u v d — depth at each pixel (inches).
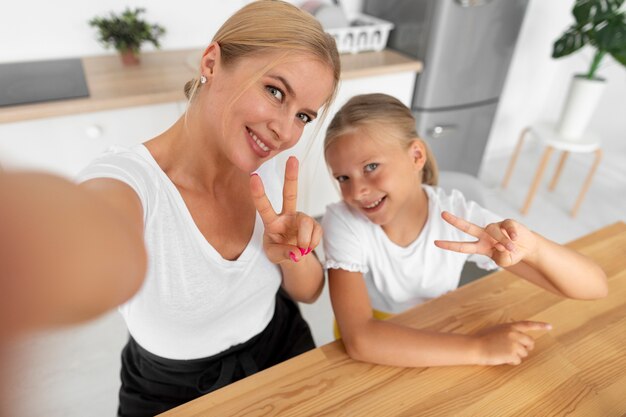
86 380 54.4
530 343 23.6
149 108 57.6
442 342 23.5
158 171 22.5
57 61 66.7
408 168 33.7
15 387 8.2
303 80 20.8
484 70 85.0
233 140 22.2
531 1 100.1
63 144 54.8
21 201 8.9
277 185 31.8
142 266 11.4
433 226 35.5
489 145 120.5
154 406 30.4
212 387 29.3
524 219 93.2
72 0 64.7
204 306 26.9
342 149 32.3
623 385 22.1
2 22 62.2
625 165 105.5
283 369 22.4
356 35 78.5
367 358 23.3
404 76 78.3
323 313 66.2
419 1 75.7
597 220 94.0
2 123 49.8
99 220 10.3
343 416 19.9
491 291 28.5
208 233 25.8
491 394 21.3
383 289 38.5
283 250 22.6
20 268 8.2
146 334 27.9
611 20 76.1
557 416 20.3
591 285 26.9
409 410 20.3
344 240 33.8
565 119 88.3
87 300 9.2
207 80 22.6
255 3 21.3
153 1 70.1
